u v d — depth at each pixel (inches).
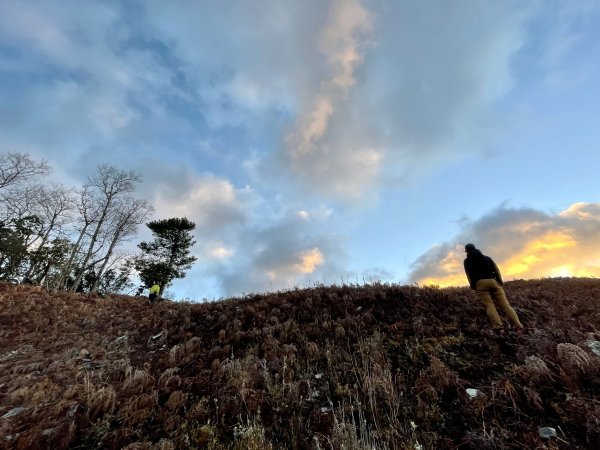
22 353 353.7
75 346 369.7
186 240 1347.2
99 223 1282.0
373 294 408.8
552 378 207.3
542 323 292.2
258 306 434.9
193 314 457.4
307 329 344.5
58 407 228.7
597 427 163.6
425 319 326.6
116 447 192.4
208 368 289.6
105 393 240.1
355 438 180.4
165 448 183.5
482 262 295.7
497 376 225.8
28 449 192.2
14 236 1203.2
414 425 193.0
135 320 475.2
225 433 202.5
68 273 1268.5
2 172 1176.2
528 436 170.9
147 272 1275.8
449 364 249.3
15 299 551.8
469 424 188.7
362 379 245.4
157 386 259.6
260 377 259.4
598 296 357.4
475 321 312.7
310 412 218.2
